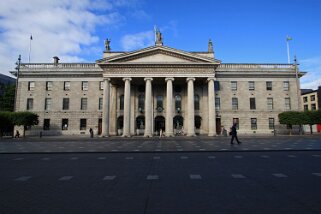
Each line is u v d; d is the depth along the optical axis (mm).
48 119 51469
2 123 42469
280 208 5715
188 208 5766
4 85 79938
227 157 15039
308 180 8641
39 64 52938
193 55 45219
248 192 7133
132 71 45594
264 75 52375
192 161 13461
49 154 17484
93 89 51844
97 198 6645
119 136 45750
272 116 51500
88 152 17938
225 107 51156
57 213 5516
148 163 12867
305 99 85500
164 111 50406
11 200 6531
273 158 14422
